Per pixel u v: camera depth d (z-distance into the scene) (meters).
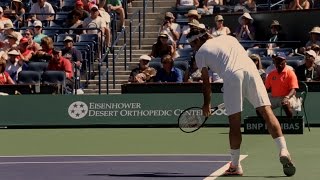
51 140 26.72
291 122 27.34
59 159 21.11
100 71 35.50
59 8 42.22
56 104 31.66
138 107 31.28
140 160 20.48
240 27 37.94
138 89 31.61
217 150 22.86
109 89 37.03
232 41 17.12
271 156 20.73
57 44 37.53
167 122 31.05
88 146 24.58
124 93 31.67
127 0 41.44
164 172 17.83
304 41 37.25
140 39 39.47
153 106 31.17
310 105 30.27
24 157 21.78
